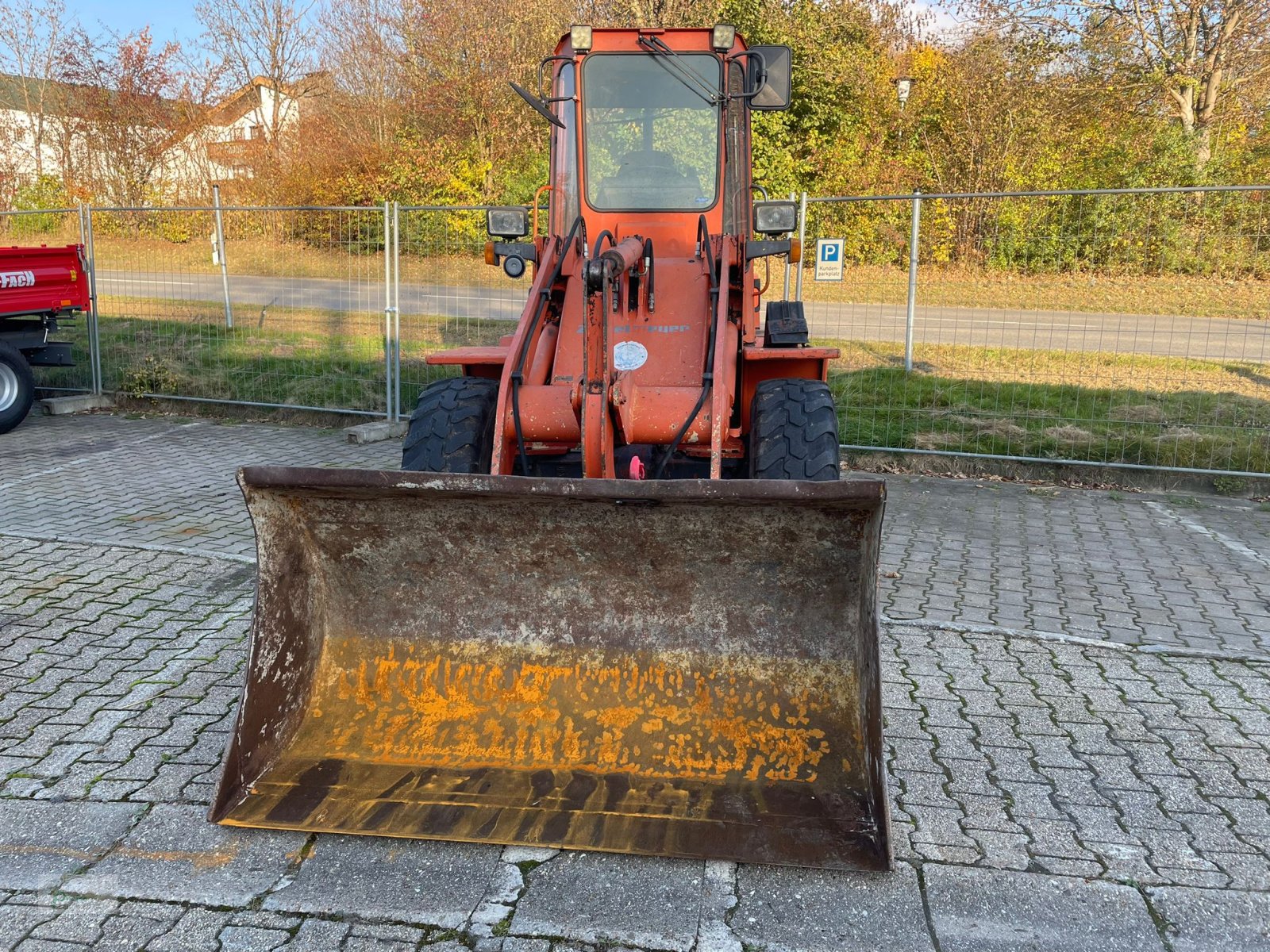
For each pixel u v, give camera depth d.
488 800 3.12
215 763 3.57
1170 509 7.36
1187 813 3.36
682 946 2.69
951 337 10.55
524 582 3.41
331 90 25.42
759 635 3.31
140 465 8.22
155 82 26.16
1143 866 3.05
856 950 2.68
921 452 8.29
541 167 21.91
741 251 5.04
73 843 3.10
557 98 5.07
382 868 2.99
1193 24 18.77
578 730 3.30
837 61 21.27
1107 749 3.79
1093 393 9.41
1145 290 9.73
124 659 4.44
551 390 4.33
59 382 11.05
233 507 6.98
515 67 22.16
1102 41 19.28
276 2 25.94
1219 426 8.30
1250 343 9.45
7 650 4.51
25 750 3.65
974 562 6.06
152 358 10.98
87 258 10.50
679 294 4.68
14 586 5.29
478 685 3.41
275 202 23.50
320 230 11.27
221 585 5.39
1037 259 10.09
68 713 3.94
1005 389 9.52
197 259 12.11
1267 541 6.61
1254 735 3.93
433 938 2.71
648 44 5.00
